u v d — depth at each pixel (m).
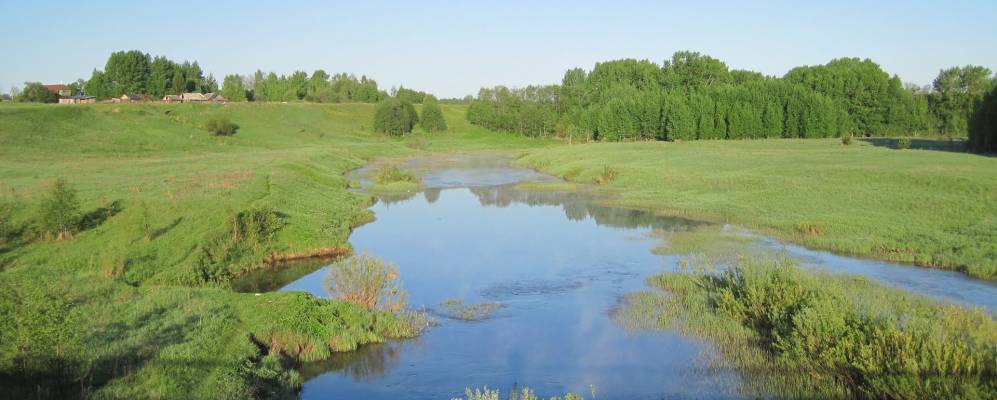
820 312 16.45
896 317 16.30
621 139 114.31
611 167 66.38
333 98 168.25
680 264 27.00
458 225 40.84
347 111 148.88
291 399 15.20
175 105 116.88
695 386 15.86
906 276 25.48
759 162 63.91
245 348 16.42
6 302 15.02
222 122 97.88
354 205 48.69
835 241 31.23
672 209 44.72
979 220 32.69
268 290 25.39
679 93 115.38
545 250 32.38
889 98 115.31
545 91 159.88
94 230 30.11
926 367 13.46
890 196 40.62
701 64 136.25
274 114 130.25
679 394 15.45
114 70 152.25
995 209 34.38
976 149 72.56
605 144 99.06
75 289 20.39
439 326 20.86
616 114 114.44
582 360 17.83
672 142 101.38
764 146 87.56
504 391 15.94
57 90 163.75
